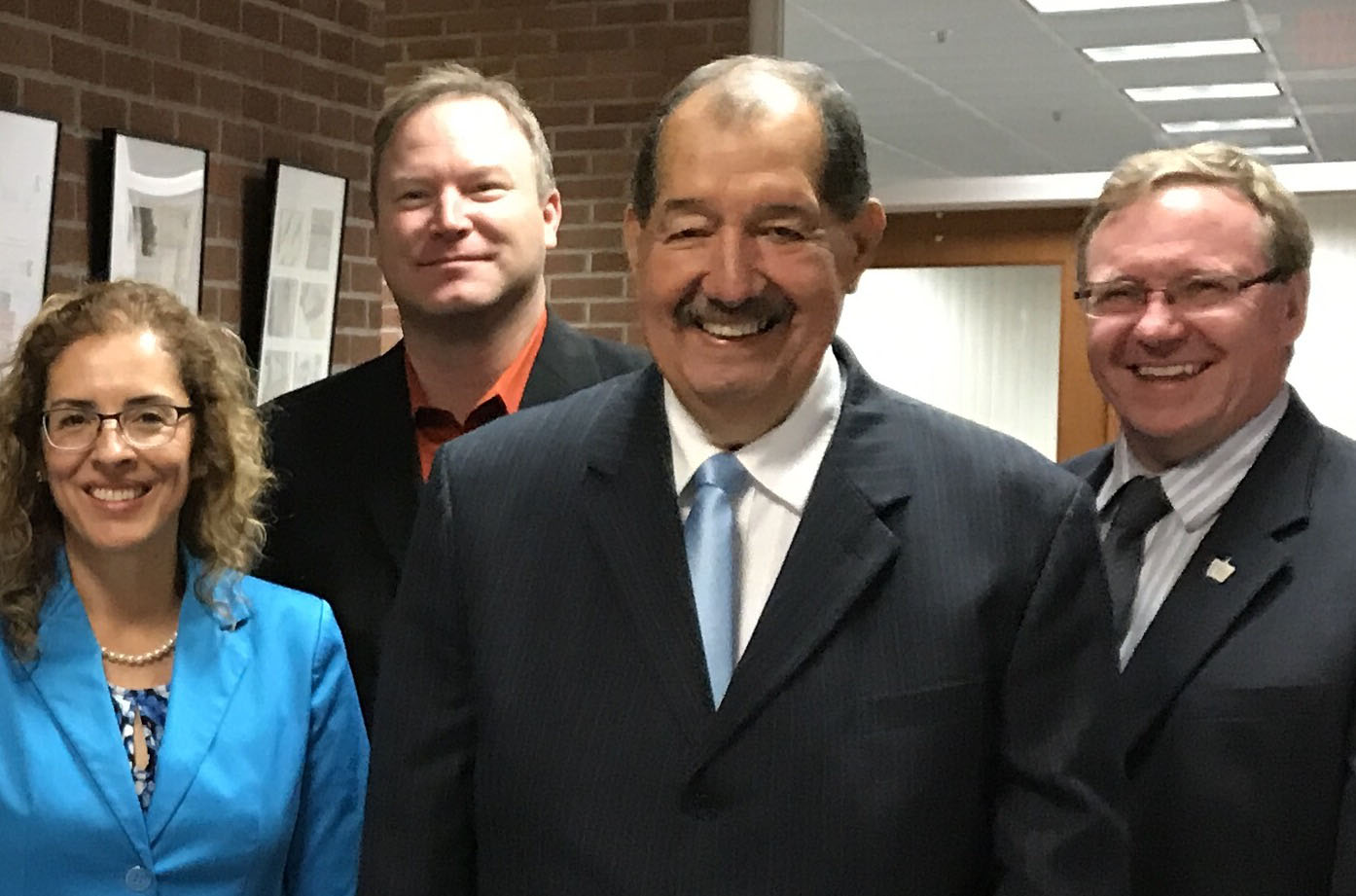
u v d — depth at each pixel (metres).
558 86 4.27
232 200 3.27
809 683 1.13
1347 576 1.41
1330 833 1.38
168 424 1.57
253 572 1.94
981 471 1.20
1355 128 5.82
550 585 1.21
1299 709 1.38
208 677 1.60
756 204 1.12
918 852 1.11
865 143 1.19
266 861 1.58
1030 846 1.12
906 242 4.62
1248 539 1.47
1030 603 1.16
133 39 3.01
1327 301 5.27
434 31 4.41
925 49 4.72
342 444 1.97
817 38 4.62
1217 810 1.40
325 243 3.52
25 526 1.57
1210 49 4.64
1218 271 1.50
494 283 1.96
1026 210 4.46
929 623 1.14
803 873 1.10
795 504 1.21
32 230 2.79
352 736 1.70
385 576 1.88
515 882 1.19
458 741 1.26
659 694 1.15
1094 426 4.41
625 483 1.23
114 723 1.54
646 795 1.13
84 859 1.49
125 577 1.60
